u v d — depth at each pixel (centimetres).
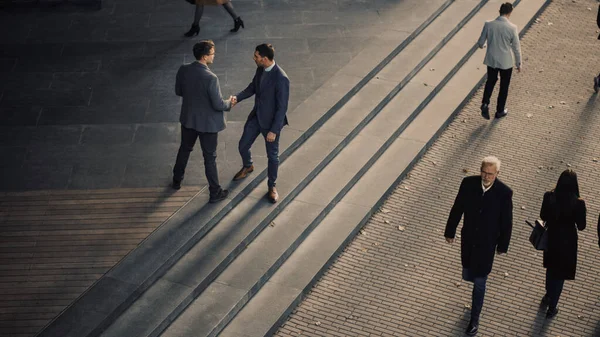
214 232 891
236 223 905
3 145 1023
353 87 1153
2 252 846
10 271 822
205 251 864
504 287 870
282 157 1015
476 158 1089
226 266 865
